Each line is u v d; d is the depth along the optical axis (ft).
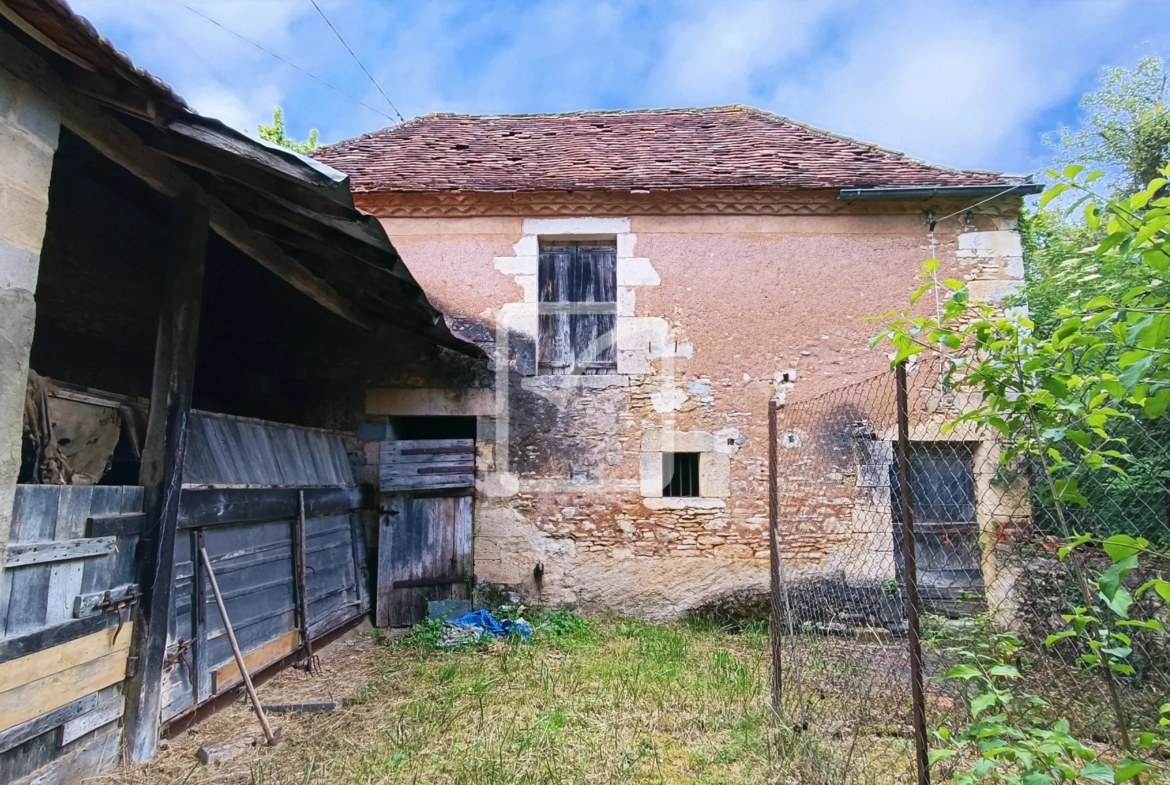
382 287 15.47
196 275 11.94
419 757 10.59
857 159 22.57
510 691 13.61
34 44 8.54
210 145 9.38
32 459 9.43
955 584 18.10
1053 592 9.78
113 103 9.05
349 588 18.31
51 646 8.91
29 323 8.63
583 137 25.26
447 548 19.65
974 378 6.55
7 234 8.28
